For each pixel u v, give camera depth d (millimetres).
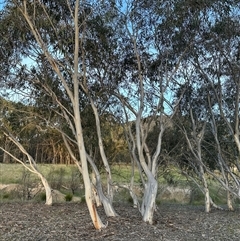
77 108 10219
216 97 13836
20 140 17859
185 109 14875
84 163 10391
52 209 15633
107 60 12938
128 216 13148
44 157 22094
